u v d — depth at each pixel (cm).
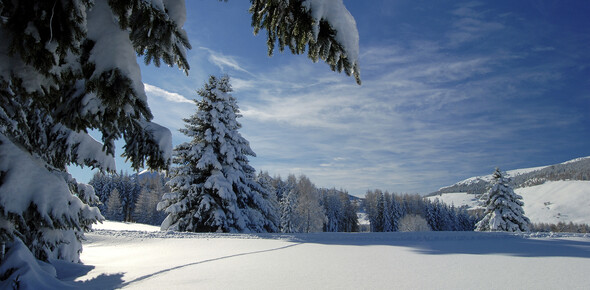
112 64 286
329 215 7506
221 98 2130
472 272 555
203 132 2109
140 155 424
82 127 341
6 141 381
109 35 297
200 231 1941
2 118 404
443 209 9031
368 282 480
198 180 2044
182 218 1920
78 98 330
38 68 278
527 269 581
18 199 346
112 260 867
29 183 363
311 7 323
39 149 564
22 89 304
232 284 474
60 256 736
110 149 416
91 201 751
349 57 331
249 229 2088
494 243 1061
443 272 557
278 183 5938
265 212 2250
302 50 381
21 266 470
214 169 2042
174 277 542
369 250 905
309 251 896
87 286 502
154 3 281
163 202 1973
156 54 336
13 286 436
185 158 2041
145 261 802
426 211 8738
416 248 940
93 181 7025
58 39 271
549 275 525
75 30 274
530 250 867
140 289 459
